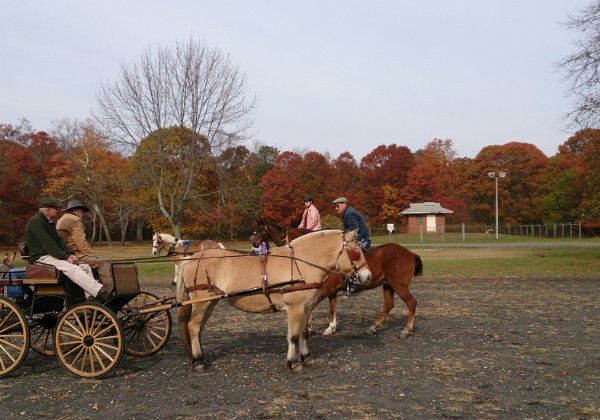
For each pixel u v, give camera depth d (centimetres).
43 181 5397
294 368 744
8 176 5028
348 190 6562
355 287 998
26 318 748
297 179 5962
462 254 3153
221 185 2628
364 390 661
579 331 1022
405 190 6919
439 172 7994
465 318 1172
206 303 771
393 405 603
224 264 776
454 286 1762
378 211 6969
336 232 782
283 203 5556
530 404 606
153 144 2434
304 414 576
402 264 997
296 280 748
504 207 7206
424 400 621
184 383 702
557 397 630
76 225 852
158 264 2686
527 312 1242
